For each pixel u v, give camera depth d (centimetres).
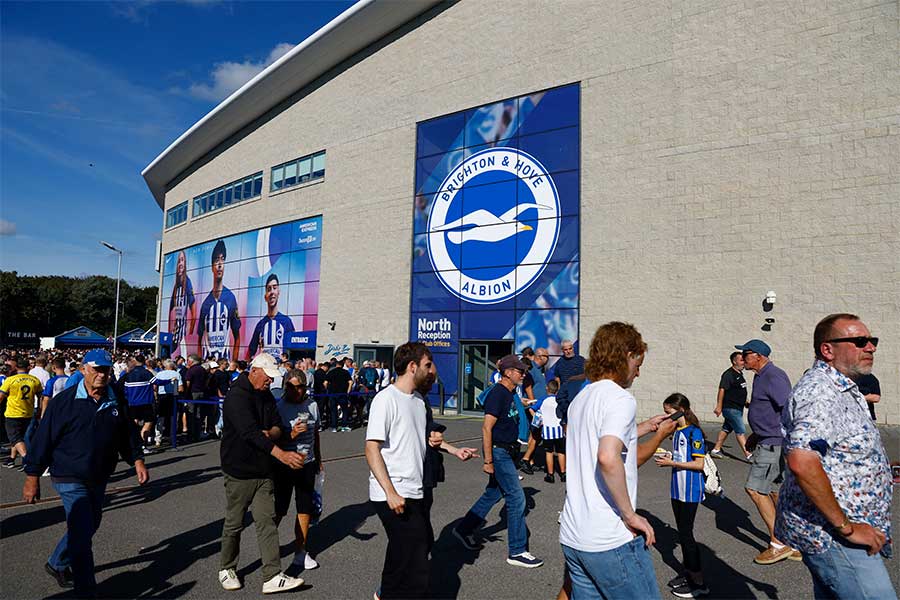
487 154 1962
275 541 469
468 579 494
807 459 264
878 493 271
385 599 368
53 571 469
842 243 1368
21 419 1047
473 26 2045
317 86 2589
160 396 1238
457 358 1973
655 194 1616
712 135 1546
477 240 1961
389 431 382
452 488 851
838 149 1391
